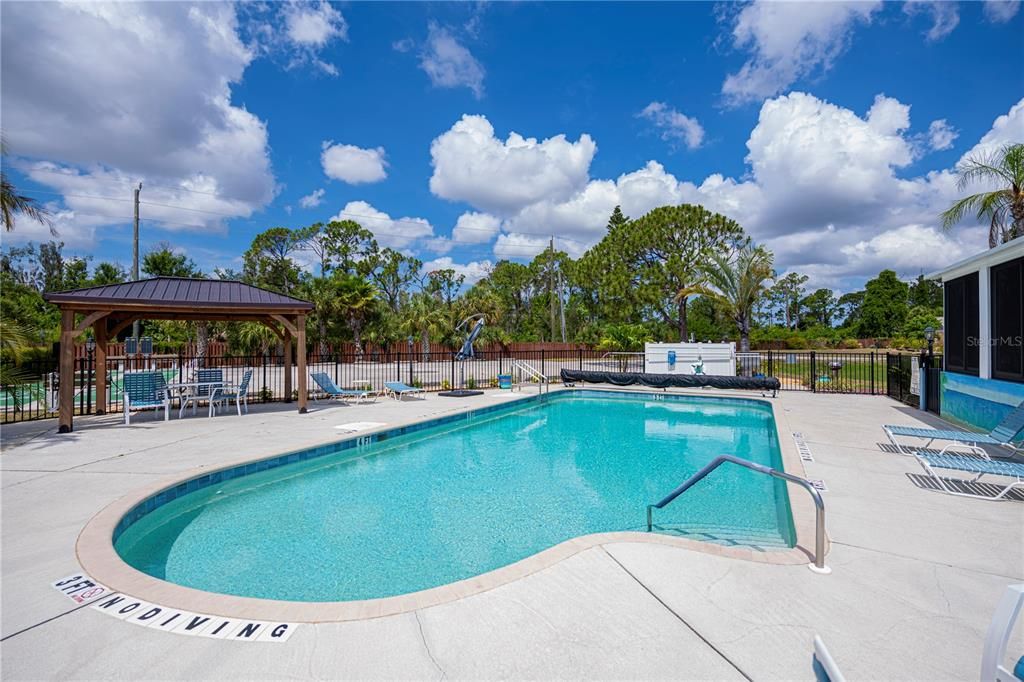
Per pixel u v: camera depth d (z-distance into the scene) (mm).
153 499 4828
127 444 7156
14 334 8547
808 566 3195
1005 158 11148
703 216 26953
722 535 4691
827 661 1888
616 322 30547
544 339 46062
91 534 3732
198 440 7461
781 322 70125
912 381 11453
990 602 2750
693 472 7027
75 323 9594
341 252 41281
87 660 2227
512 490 6152
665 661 2209
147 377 9641
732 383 14266
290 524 4992
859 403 11930
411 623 2529
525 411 12891
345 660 2227
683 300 27188
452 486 6312
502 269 54188
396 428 8883
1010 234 11367
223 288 10164
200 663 2209
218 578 3834
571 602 2730
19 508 4324
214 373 11547
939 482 5266
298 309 10469
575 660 2219
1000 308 7504
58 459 6195
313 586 3719
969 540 3664
